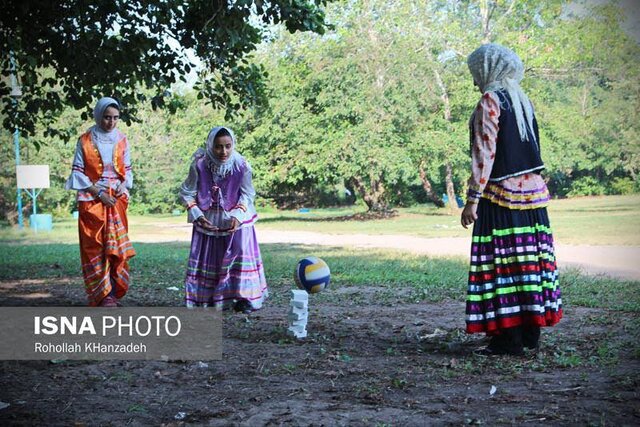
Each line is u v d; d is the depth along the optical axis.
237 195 8.03
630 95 32.22
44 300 8.95
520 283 5.57
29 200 36.41
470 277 5.66
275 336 6.58
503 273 5.59
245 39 10.56
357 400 4.51
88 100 11.12
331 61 28.75
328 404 4.43
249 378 5.11
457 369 5.26
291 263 13.23
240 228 7.97
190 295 8.02
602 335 6.39
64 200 38.28
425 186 34.31
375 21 29.48
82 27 10.21
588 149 33.09
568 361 5.35
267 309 8.26
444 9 31.50
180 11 10.39
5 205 36.06
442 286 10.01
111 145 8.09
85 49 10.33
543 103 32.22
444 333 6.68
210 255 8.02
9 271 12.54
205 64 11.12
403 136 29.36
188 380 5.09
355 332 6.78
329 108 28.42
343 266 12.41
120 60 10.48
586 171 35.78
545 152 31.16
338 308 8.27
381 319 7.52
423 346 6.15
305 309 6.57
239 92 11.54
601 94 32.84
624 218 23.41
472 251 5.66
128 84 11.19
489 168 5.57
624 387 4.68
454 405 4.37
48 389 4.87
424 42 29.83
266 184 30.78
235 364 5.55
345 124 28.97
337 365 5.45
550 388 4.70
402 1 29.25
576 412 4.16
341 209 38.00
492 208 5.62
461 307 8.29
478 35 31.17
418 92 28.59
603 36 30.89
